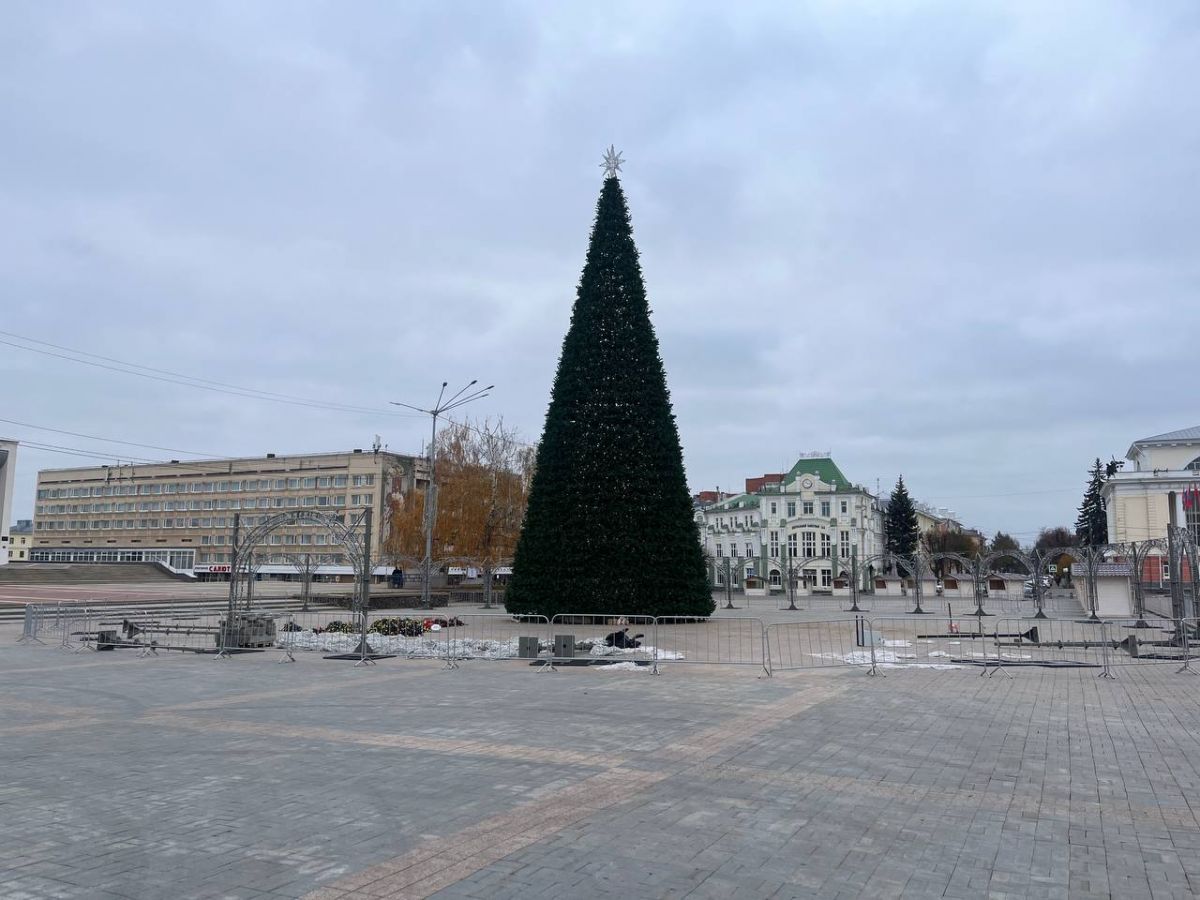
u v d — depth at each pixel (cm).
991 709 1223
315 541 9781
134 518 11394
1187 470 6216
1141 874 562
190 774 812
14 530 14488
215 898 508
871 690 1411
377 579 6350
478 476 4762
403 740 977
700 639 2367
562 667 1725
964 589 6200
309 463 10269
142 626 2162
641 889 527
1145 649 2106
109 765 849
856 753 925
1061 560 9888
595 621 2795
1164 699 1320
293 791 750
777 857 589
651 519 2883
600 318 3030
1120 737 1023
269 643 1983
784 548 9475
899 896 520
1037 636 2192
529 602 2891
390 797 733
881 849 609
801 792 762
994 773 840
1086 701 1299
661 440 2964
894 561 4559
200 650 1922
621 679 1543
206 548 10750
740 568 6669
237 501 10631
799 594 6588
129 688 1398
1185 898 522
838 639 2378
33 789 756
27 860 573
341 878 541
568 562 2859
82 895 511
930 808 716
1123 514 6241
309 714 1152
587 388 2980
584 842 616
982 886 538
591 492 2889
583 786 775
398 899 507
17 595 3862
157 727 1056
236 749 926
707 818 679
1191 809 718
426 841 615
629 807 708
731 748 945
